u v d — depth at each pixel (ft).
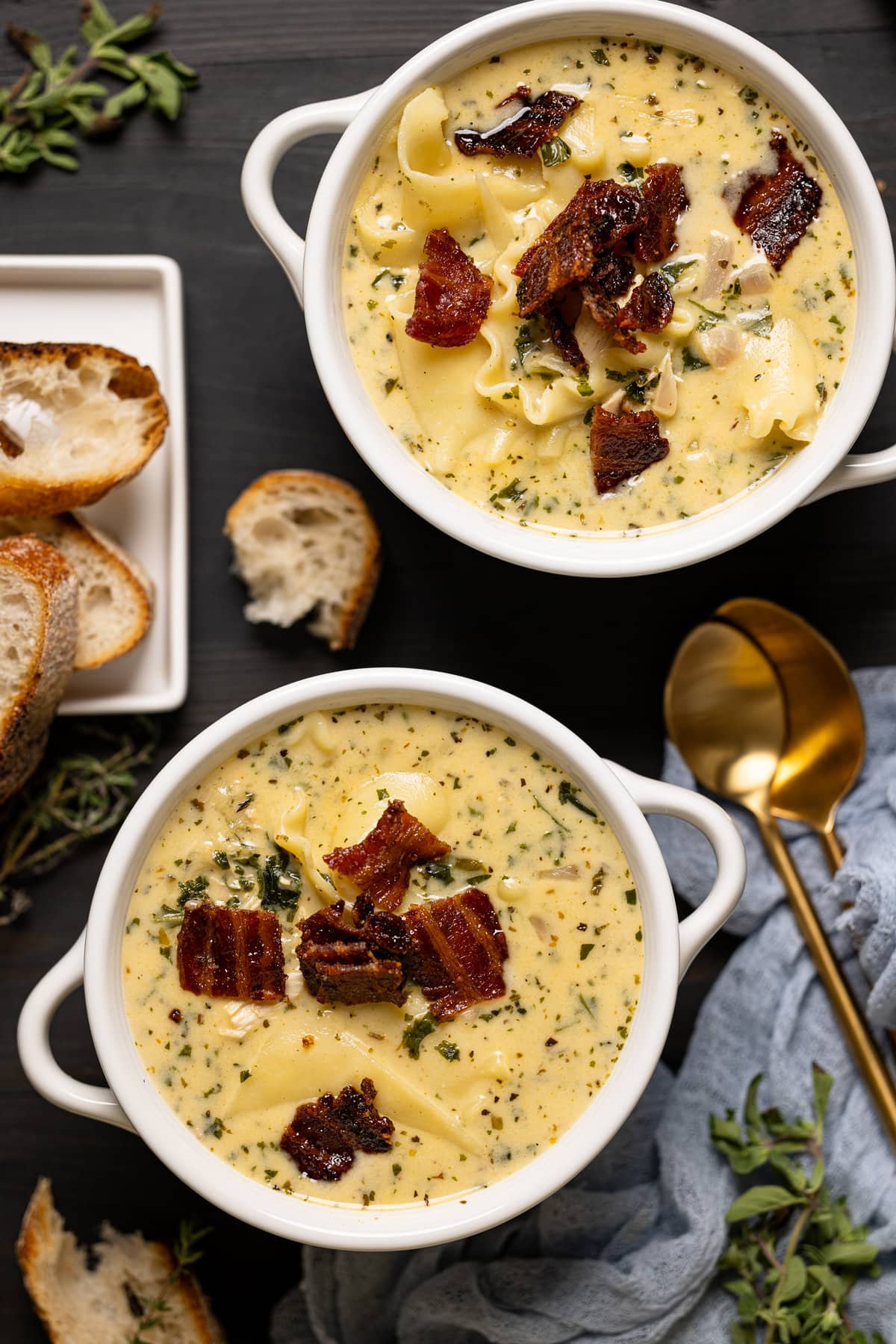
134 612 2.66
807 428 2.43
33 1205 2.66
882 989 2.61
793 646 2.70
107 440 2.66
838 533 2.74
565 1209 2.67
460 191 2.44
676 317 2.44
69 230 2.73
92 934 2.34
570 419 2.47
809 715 2.70
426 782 2.38
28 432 2.64
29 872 2.71
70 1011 2.72
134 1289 2.70
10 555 2.57
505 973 2.38
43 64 2.70
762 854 2.70
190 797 2.39
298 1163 2.37
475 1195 2.36
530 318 2.45
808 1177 2.63
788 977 2.68
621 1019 2.37
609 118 2.45
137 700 2.67
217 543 2.74
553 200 2.46
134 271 2.69
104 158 2.73
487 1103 2.37
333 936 2.35
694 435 2.45
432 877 2.38
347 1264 2.67
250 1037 2.37
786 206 2.44
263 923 2.37
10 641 2.56
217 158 2.73
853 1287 2.64
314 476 2.68
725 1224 2.64
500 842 2.38
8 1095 2.72
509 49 2.45
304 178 2.72
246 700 2.73
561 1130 2.36
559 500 2.46
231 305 2.74
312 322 2.42
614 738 2.74
